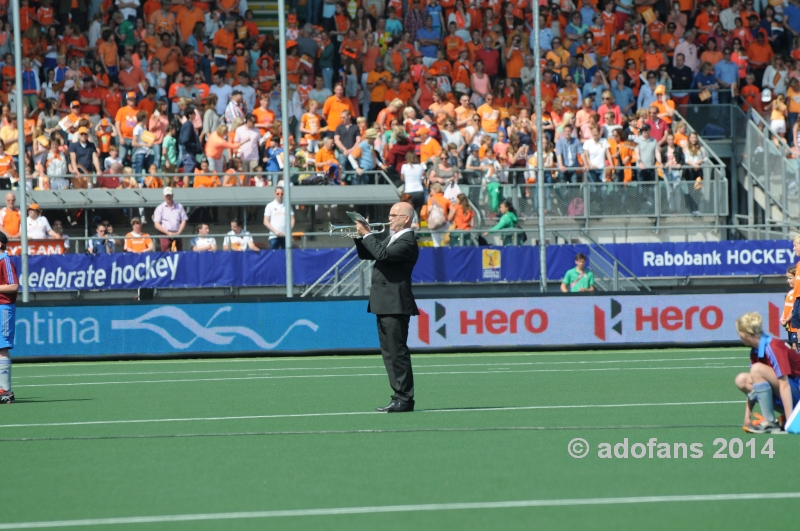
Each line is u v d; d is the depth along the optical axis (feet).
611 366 102.42
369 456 55.77
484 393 82.43
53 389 89.04
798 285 88.99
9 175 143.43
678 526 41.27
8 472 53.06
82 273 132.46
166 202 137.08
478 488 48.03
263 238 142.20
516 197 146.61
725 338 122.42
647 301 122.01
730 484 48.44
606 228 144.15
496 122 157.79
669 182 148.97
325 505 45.14
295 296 122.01
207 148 146.51
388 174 147.64
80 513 44.45
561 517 42.68
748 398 61.31
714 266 142.41
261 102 152.35
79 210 139.74
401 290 70.44
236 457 56.18
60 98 156.04
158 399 81.56
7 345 79.51
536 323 121.08
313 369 103.81
